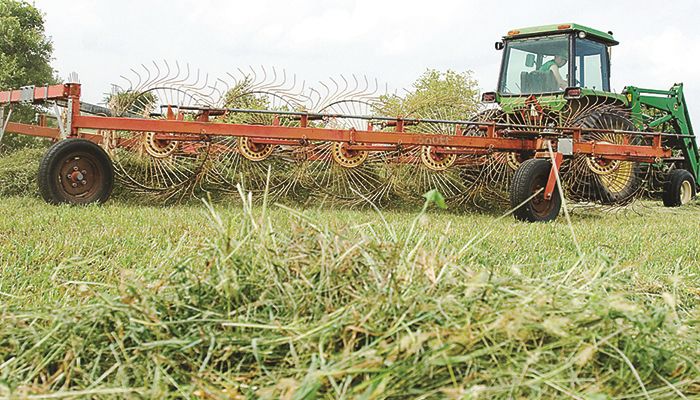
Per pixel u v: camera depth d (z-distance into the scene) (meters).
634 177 9.51
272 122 8.88
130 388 1.78
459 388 1.60
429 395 1.64
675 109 11.49
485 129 9.16
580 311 1.94
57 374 1.93
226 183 8.63
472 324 1.81
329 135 8.13
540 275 2.90
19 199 7.77
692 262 4.88
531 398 1.66
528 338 1.81
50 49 23.62
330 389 1.66
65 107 8.07
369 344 1.82
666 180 11.37
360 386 1.61
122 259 4.03
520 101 9.88
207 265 2.24
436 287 2.03
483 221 7.53
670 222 8.15
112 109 8.66
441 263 2.14
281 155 8.63
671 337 2.02
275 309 2.07
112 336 2.04
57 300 2.91
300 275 2.13
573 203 9.23
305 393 1.58
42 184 7.26
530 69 10.35
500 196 9.14
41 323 2.26
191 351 1.95
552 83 10.09
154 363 1.91
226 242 2.25
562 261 4.07
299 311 2.02
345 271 2.13
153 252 4.36
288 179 8.69
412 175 9.08
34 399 1.68
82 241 4.71
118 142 8.52
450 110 9.50
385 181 8.88
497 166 9.04
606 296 2.10
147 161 8.48
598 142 8.62
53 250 4.32
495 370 1.71
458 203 9.15
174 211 7.02
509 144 8.47
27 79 22.59
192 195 8.39
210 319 2.01
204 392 1.72
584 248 5.20
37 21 23.78
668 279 2.85
